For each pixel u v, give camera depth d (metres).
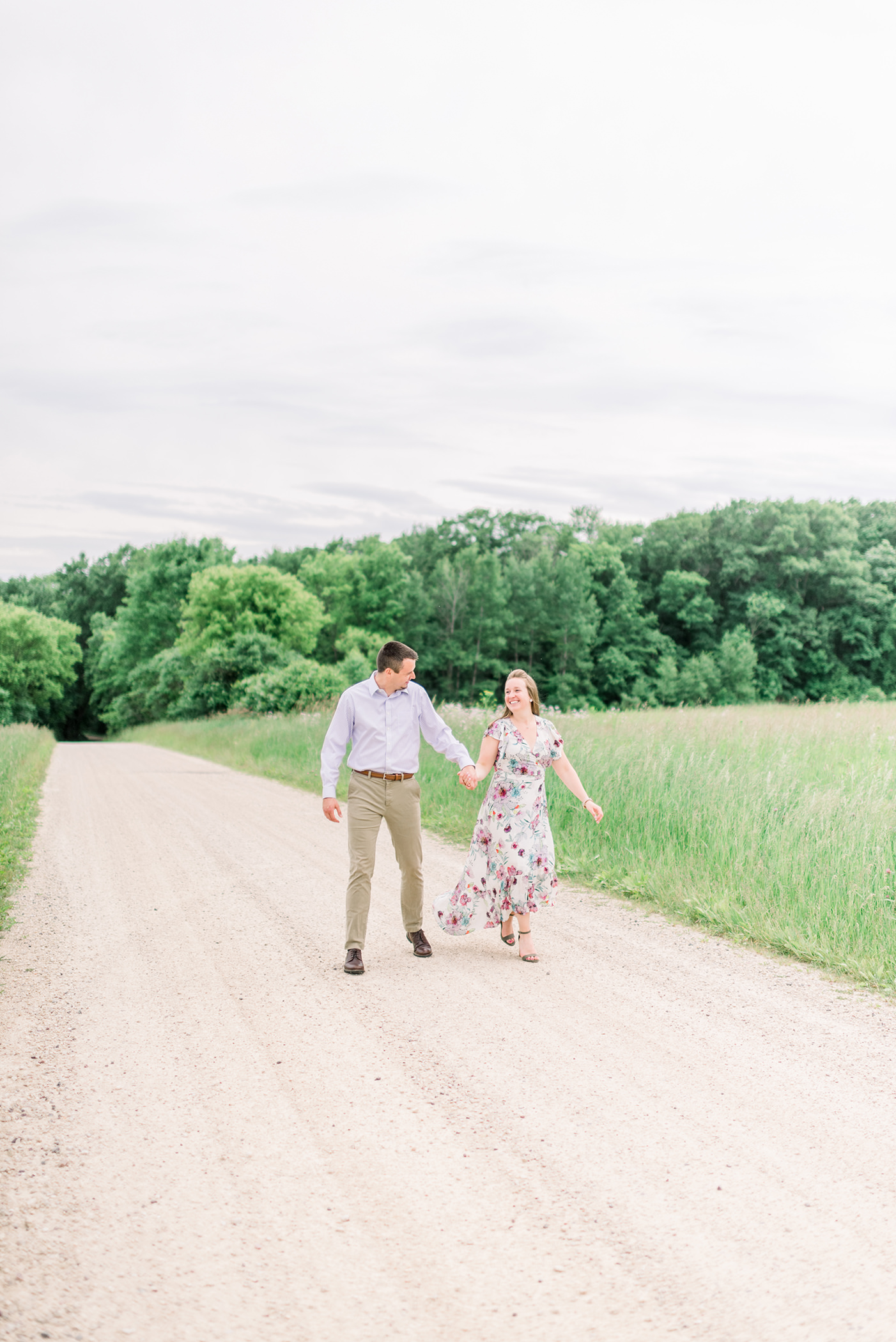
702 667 62.50
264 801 13.59
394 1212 2.85
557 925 6.45
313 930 6.27
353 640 70.12
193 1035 4.33
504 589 69.62
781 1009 4.71
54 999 4.82
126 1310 2.37
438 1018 4.57
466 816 10.52
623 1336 2.28
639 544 77.12
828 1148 3.25
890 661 66.81
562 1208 2.87
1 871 7.82
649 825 8.14
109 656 73.19
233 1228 2.76
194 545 71.25
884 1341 2.26
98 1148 3.25
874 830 6.89
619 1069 3.95
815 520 70.12
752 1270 2.55
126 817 11.72
